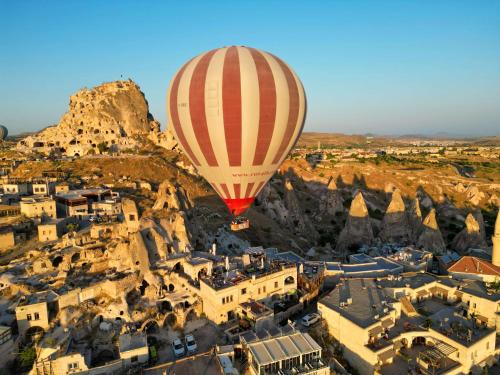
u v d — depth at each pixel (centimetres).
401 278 7075
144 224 7100
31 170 13675
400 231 11975
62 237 7850
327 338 5681
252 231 11119
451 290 6612
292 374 4491
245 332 5288
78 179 12875
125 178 13375
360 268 7831
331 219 14475
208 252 7856
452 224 14462
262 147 4988
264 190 13875
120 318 5803
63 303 5834
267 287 6344
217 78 4622
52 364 4944
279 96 4753
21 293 6091
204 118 4775
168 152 17350
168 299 6112
